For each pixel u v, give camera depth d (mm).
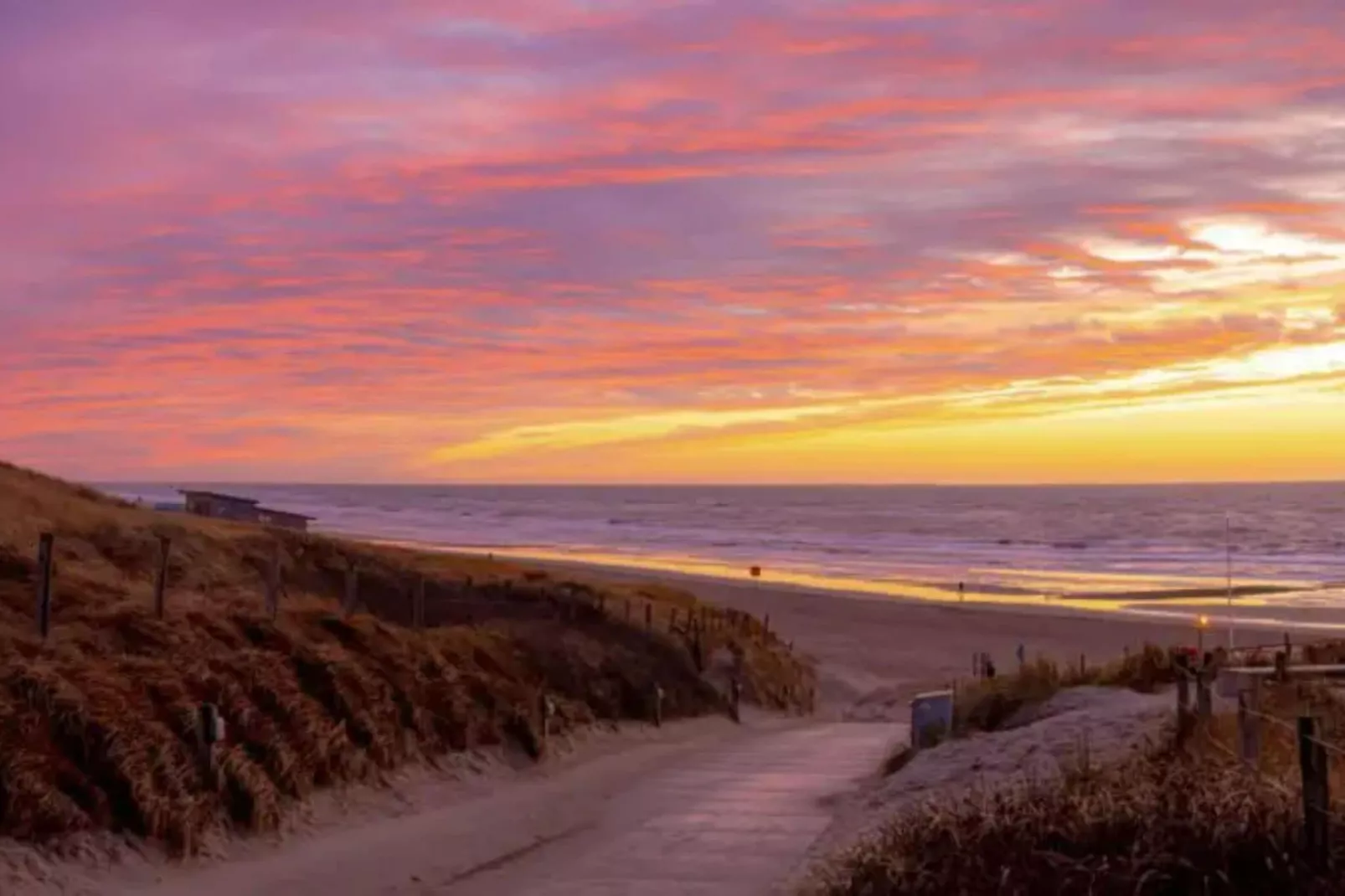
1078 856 10055
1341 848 9109
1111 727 18531
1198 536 147500
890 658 55719
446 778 22422
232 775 16984
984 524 183000
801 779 23938
